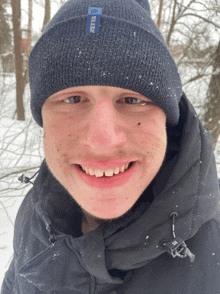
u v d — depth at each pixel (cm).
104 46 20
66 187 23
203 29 139
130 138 19
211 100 119
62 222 29
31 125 136
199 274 21
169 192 21
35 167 120
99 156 19
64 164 21
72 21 20
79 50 20
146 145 20
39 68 22
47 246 28
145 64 20
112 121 19
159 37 22
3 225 105
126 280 23
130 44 20
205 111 123
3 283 44
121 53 20
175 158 23
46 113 22
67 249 24
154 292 22
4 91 184
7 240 97
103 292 23
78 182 21
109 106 20
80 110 20
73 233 29
